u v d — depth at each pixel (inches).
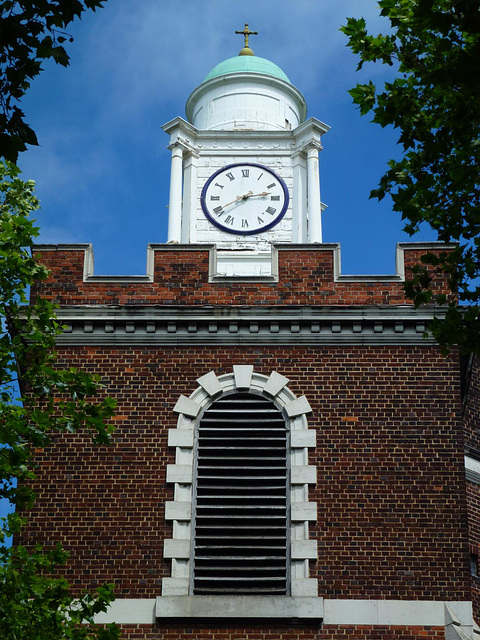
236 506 1151.6
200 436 1179.9
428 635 1098.7
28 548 1133.7
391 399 1184.8
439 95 931.3
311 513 1143.0
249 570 1128.2
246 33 1637.6
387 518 1141.7
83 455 1168.2
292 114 1571.1
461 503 1147.3
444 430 1173.7
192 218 1450.5
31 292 1226.0
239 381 1193.4
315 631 1100.5
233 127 1540.4
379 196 949.8
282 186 1462.8
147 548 1135.6
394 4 916.0
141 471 1163.9
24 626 927.7
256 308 1211.2
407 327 1206.9
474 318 900.6
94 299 1224.2
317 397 1187.9
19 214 1126.4
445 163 941.8
